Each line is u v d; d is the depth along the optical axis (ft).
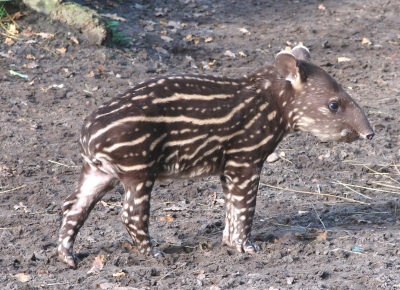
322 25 69.41
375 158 42.45
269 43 63.72
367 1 78.33
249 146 28.78
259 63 58.65
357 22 70.74
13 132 41.88
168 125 27.25
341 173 40.45
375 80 56.13
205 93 27.99
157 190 37.11
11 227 31.94
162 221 33.37
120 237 31.09
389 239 31.30
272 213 34.81
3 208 33.88
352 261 28.71
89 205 28.02
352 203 36.45
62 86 48.29
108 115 26.61
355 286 26.05
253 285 26.07
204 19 69.00
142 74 52.11
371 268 27.96
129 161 26.68
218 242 30.78
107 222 32.96
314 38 65.72
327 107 29.37
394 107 50.49
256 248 29.91
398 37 66.95
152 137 26.81
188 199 36.37
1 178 36.81
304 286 25.95
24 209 33.83
